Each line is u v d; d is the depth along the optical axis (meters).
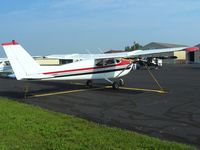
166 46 83.75
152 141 8.33
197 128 10.21
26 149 7.70
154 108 13.88
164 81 26.52
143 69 47.34
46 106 14.93
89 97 17.50
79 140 8.41
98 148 7.70
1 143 8.17
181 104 14.76
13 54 17.33
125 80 27.70
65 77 19.25
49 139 8.53
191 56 72.56
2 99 16.92
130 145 7.93
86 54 23.94
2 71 33.94
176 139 8.93
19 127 9.88
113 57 20.84
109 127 10.16
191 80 27.22
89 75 20.34
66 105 15.11
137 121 11.39
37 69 18.00
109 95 18.14
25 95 18.61
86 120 11.46
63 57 24.53
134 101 15.84
